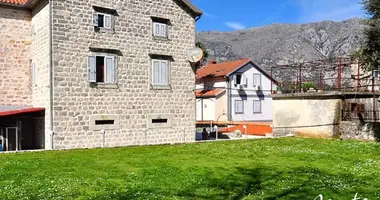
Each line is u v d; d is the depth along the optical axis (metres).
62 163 14.79
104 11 22.14
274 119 29.00
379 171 12.48
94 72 21.72
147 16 23.70
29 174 12.32
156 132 23.97
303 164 14.26
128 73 22.92
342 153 17.39
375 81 26.08
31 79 23.12
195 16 25.83
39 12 21.89
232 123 35.28
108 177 11.80
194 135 25.62
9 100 22.56
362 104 24.88
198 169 13.23
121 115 22.62
